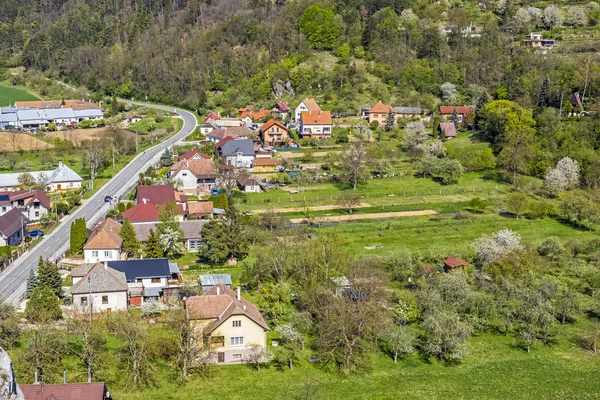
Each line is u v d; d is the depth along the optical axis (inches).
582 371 3248.0
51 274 3789.4
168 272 3981.3
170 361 3179.1
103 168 6909.5
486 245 4495.6
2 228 4589.1
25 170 6815.9
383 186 6501.0
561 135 7180.1
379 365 3275.1
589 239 5093.5
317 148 7662.4
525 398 2970.0
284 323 3599.9
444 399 2933.1
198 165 6264.8
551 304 3809.1
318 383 3051.2
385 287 3826.3
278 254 4190.5
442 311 3563.0
